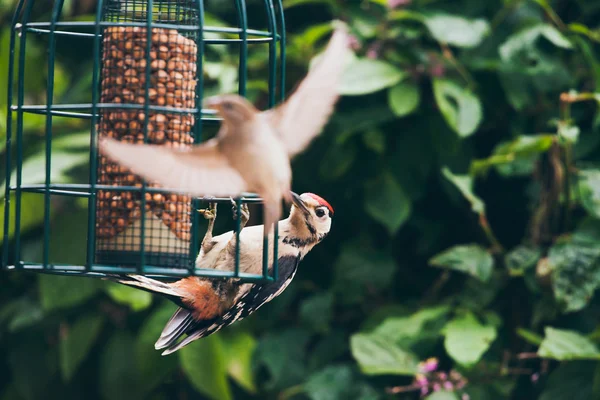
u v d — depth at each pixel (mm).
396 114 12336
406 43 13039
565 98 12188
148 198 9266
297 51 13195
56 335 14117
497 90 13383
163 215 9281
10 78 9555
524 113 13258
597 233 12148
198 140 8898
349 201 13648
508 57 12547
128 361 13258
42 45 14633
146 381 13000
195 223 9320
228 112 6500
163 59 9461
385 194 12984
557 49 13195
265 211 6617
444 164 13148
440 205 13836
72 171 12812
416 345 12406
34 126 13148
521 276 12656
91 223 8766
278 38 9906
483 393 12156
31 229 13219
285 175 6586
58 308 13383
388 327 12445
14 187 9523
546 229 12617
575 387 11961
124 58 9438
